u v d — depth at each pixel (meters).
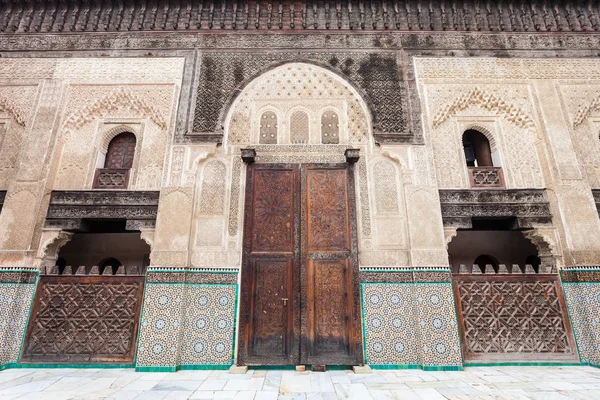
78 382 2.31
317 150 3.23
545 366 2.73
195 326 2.77
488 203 3.12
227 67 3.50
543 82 3.46
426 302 2.80
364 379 2.41
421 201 3.05
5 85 3.40
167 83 3.42
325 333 2.76
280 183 3.12
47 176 3.11
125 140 3.42
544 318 2.85
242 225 3.02
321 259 2.92
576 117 3.35
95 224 3.48
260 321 2.79
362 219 3.04
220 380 2.38
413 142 3.23
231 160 3.21
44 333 2.77
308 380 2.39
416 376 2.48
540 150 3.27
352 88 3.45
